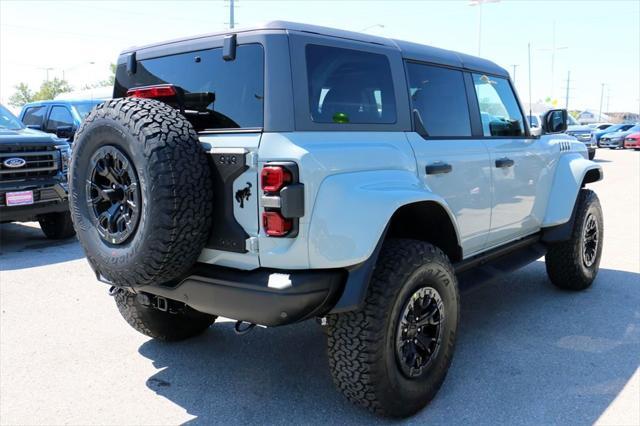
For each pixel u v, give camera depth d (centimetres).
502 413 332
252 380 379
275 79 290
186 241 281
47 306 526
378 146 322
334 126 307
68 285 594
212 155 290
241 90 304
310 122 294
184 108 325
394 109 351
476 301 536
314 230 279
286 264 281
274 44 294
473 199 403
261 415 334
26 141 731
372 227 292
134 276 288
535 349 422
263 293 278
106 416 334
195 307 314
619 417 327
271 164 273
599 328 464
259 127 292
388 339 304
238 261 292
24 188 725
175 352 424
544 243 529
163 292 321
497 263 465
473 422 323
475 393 356
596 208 559
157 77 358
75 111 1189
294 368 396
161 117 283
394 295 304
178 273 296
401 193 312
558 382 370
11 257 724
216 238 294
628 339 441
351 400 317
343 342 302
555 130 503
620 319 485
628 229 880
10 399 353
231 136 294
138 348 431
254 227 283
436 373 339
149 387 369
